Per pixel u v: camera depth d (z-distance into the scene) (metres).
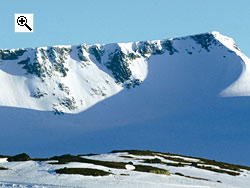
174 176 104.75
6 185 77.94
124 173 98.69
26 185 79.19
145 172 103.62
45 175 90.62
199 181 102.81
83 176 91.19
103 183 87.62
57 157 111.19
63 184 85.00
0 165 100.00
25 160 107.69
